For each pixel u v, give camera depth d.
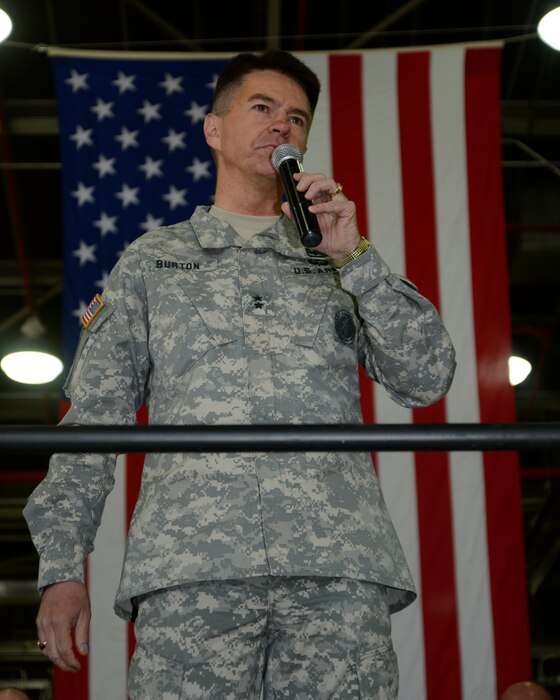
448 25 11.23
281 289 3.32
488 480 6.98
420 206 7.59
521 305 14.48
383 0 10.99
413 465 7.01
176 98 7.95
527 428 2.40
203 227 3.45
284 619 2.88
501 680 6.70
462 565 6.87
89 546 3.07
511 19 11.17
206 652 2.82
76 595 2.93
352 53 7.96
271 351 3.19
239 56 3.90
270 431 2.38
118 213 7.66
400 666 6.73
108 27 11.15
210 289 3.29
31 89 11.82
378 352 3.30
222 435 2.37
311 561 2.87
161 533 2.93
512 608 6.80
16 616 18.53
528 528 17.94
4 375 15.69
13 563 18.31
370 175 7.66
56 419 16.45
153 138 7.84
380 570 2.93
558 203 12.99
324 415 3.13
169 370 3.19
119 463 6.96
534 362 15.52
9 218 13.16
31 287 13.78
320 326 3.25
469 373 7.23
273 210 3.68
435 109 7.82
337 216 3.24
